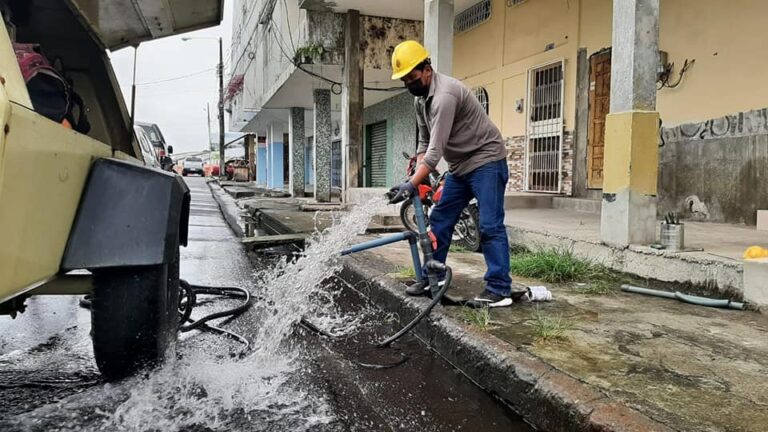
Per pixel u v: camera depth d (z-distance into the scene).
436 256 4.46
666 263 4.69
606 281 4.92
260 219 12.63
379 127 18.12
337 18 12.35
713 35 7.09
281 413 2.85
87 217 2.55
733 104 6.87
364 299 5.31
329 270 5.42
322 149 15.62
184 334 4.08
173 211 2.82
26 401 2.87
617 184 5.16
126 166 2.71
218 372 3.34
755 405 2.47
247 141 51.53
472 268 5.53
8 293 1.90
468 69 13.04
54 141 2.18
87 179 2.61
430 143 3.95
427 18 8.04
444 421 2.82
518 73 11.09
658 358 3.07
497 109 11.88
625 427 2.32
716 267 4.29
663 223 4.91
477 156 4.09
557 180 10.05
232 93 30.31
